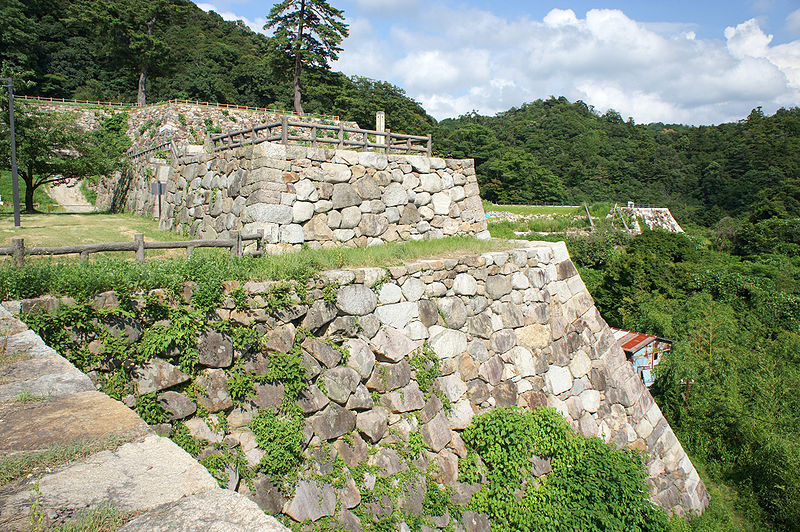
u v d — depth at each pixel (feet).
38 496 6.89
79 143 67.31
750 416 44.88
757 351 56.03
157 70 144.05
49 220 52.47
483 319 30.86
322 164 34.58
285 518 20.75
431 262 28.71
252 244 31.53
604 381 36.73
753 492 41.29
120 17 129.90
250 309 21.38
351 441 23.68
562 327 35.17
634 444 37.06
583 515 28.53
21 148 61.05
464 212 43.34
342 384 23.79
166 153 58.03
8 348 12.57
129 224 50.67
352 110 161.07
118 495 7.09
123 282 18.24
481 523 26.86
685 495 38.45
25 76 140.26
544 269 34.99
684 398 49.93
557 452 30.58
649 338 53.11
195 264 21.08
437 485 26.07
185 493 7.34
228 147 38.63
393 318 26.66
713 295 77.20
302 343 23.04
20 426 8.84
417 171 40.29
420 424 26.58
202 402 19.57
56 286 17.48
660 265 79.61
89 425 9.11
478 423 28.45
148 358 18.30
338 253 27.86
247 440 20.42
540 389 32.78
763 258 110.01
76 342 17.10
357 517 22.71
